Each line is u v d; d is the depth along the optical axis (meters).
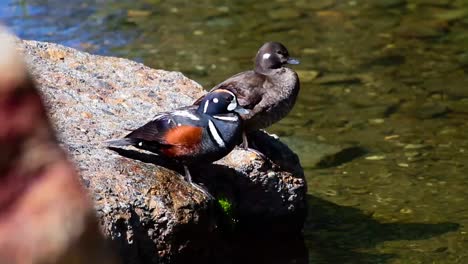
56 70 12.25
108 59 12.93
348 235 11.70
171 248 9.19
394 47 19.73
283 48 12.39
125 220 8.87
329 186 13.41
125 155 9.91
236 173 10.77
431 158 14.47
